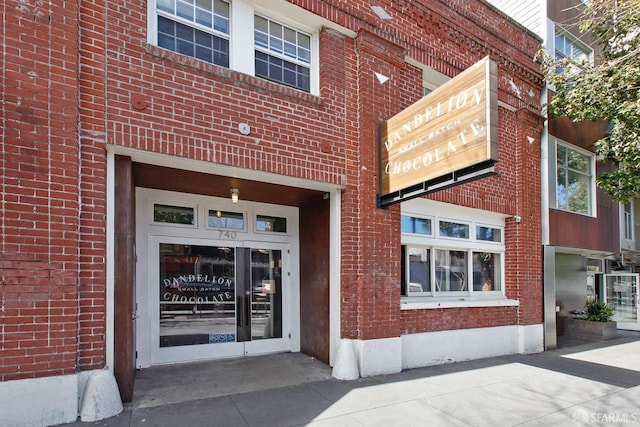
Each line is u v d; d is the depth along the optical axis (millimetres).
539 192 9453
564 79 8664
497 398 5332
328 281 6871
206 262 7191
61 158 4234
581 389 5812
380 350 6309
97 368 4379
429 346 7094
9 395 3842
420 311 7059
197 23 5547
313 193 6953
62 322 4125
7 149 3992
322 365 6703
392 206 6734
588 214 11445
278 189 6652
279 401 5008
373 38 6754
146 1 4938
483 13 8680
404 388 5641
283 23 6355
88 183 4418
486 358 7906
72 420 4121
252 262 7633
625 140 8305
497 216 8992
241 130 5430
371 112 6633
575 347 9609
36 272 4031
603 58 8922
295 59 6461
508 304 8531
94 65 4527
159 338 6645
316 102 6168
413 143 5812
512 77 9117
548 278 9320
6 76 4031
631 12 7547
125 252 4805
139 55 4797
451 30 7961
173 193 6887
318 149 6141
